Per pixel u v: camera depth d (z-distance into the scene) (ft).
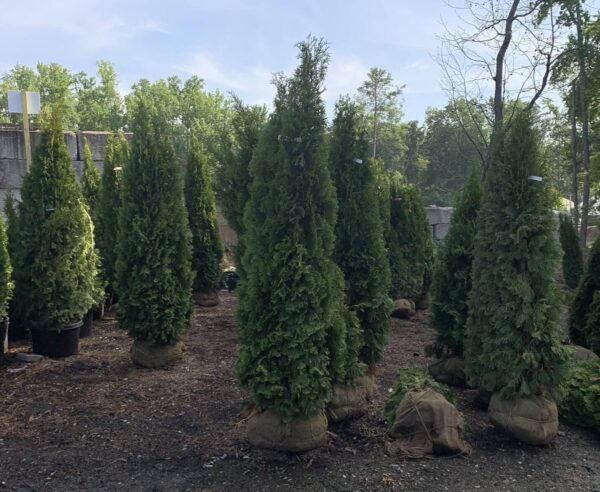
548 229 13.89
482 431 14.75
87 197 30.25
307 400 12.19
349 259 16.05
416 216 32.17
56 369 19.03
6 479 11.50
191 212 31.91
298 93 12.34
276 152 12.42
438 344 18.95
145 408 15.61
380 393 17.39
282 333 12.00
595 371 16.28
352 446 13.43
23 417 14.89
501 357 14.02
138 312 19.06
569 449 13.82
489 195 14.76
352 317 14.39
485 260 14.76
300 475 11.80
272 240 12.20
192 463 12.30
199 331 25.54
